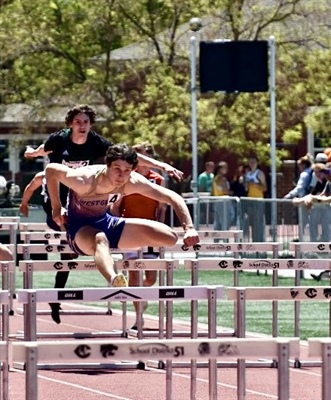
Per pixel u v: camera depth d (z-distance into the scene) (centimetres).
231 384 2466
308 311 3788
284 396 1409
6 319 2262
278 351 1413
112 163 2233
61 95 8550
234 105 8088
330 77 8119
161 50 8469
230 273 5031
